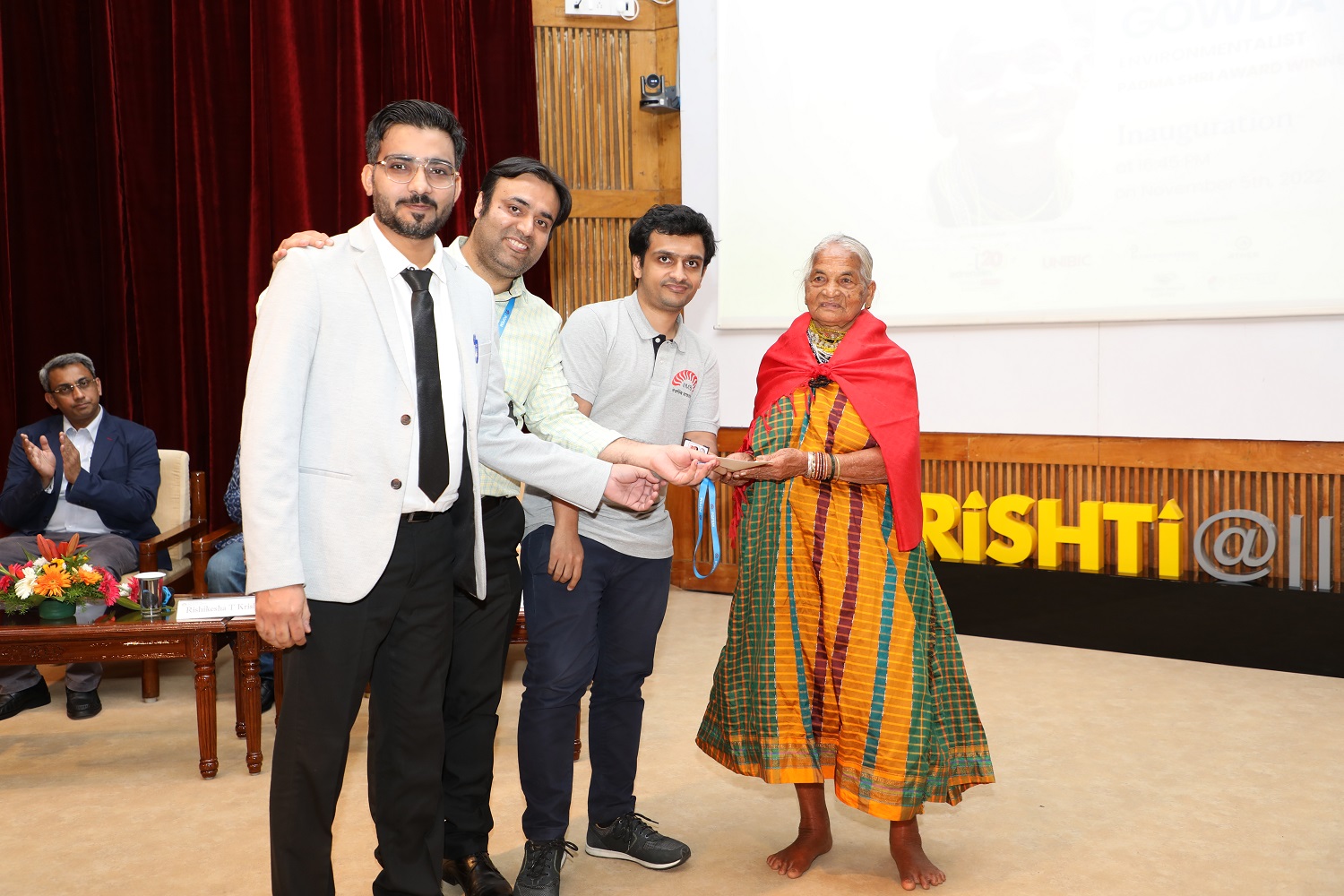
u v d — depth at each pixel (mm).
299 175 5598
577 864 2559
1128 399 4707
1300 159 4273
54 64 5305
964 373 5078
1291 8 4258
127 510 4219
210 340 5566
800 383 2471
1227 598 4383
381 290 1866
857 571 2326
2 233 5180
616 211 5961
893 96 5121
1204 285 4492
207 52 5508
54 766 3285
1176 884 2412
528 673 2369
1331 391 4301
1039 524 4867
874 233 5215
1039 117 4785
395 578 1883
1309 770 3148
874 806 2240
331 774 1850
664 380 2510
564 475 2182
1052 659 4480
